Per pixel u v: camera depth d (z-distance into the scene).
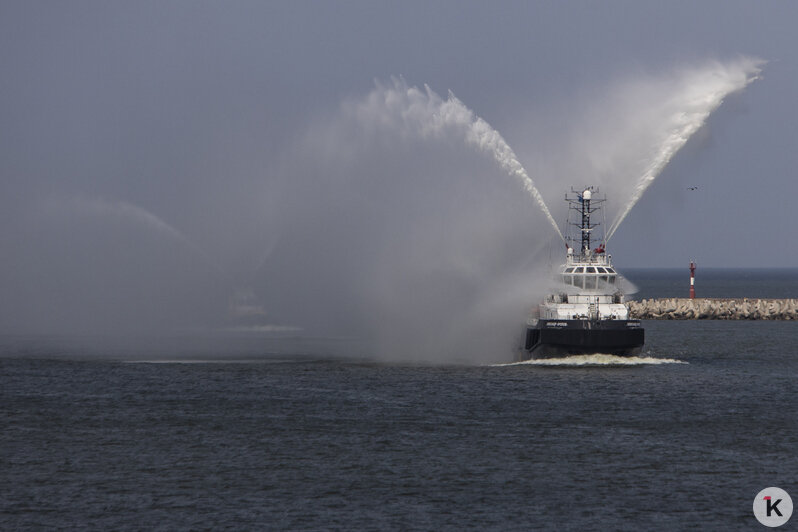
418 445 174.12
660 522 132.25
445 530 128.88
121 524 130.88
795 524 131.88
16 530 128.62
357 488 147.12
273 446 173.75
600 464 160.62
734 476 153.75
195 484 149.25
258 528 129.50
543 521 132.50
